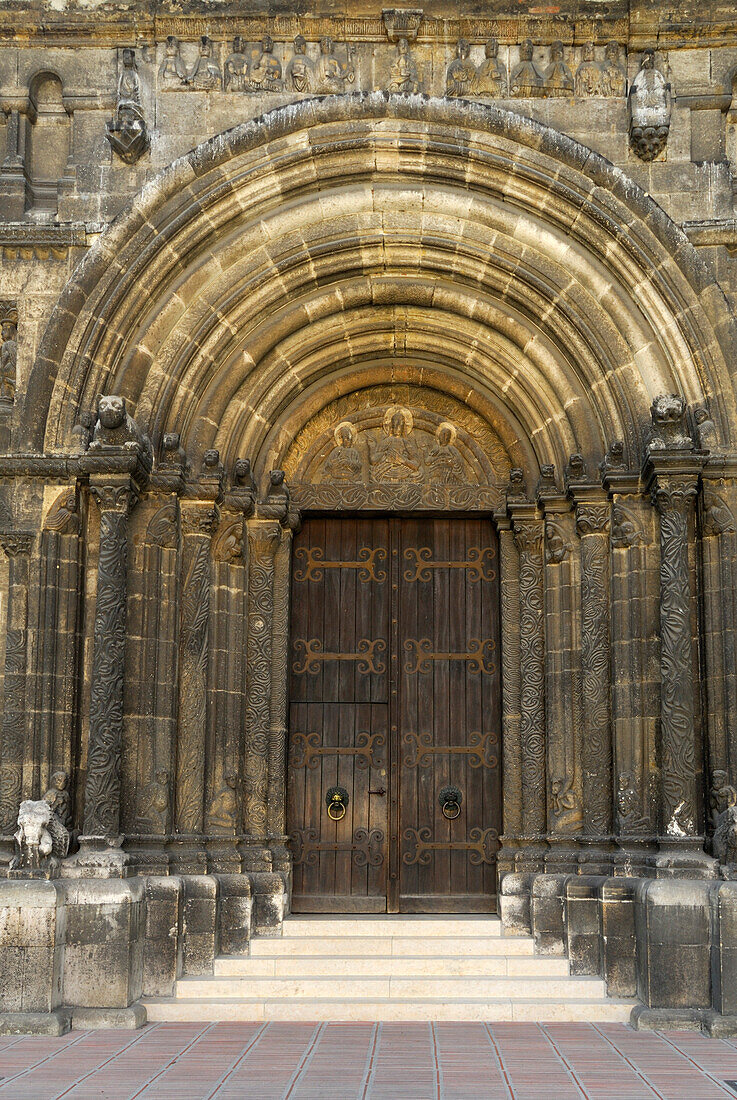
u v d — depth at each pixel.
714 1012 10.22
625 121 12.54
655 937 10.56
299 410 13.34
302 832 13.05
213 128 12.49
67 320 12.06
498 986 11.02
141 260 12.15
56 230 12.29
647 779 11.67
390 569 13.56
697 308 12.09
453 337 13.06
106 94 12.61
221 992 10.96
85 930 10.51
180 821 11.88
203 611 12.24
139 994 10.85
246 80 12.57
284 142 12.35
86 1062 8.85
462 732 13.23
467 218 12.59
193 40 12.70
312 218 12.55
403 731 13.24
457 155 12.34
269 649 12.82
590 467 12.48
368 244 12.55
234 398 12.84
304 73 12.53
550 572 12.70
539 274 12.47
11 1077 8.37
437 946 11.70
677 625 11.33
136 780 11.57
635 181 12.45
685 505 11.52
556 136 12.31
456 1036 9.88
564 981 11.09
